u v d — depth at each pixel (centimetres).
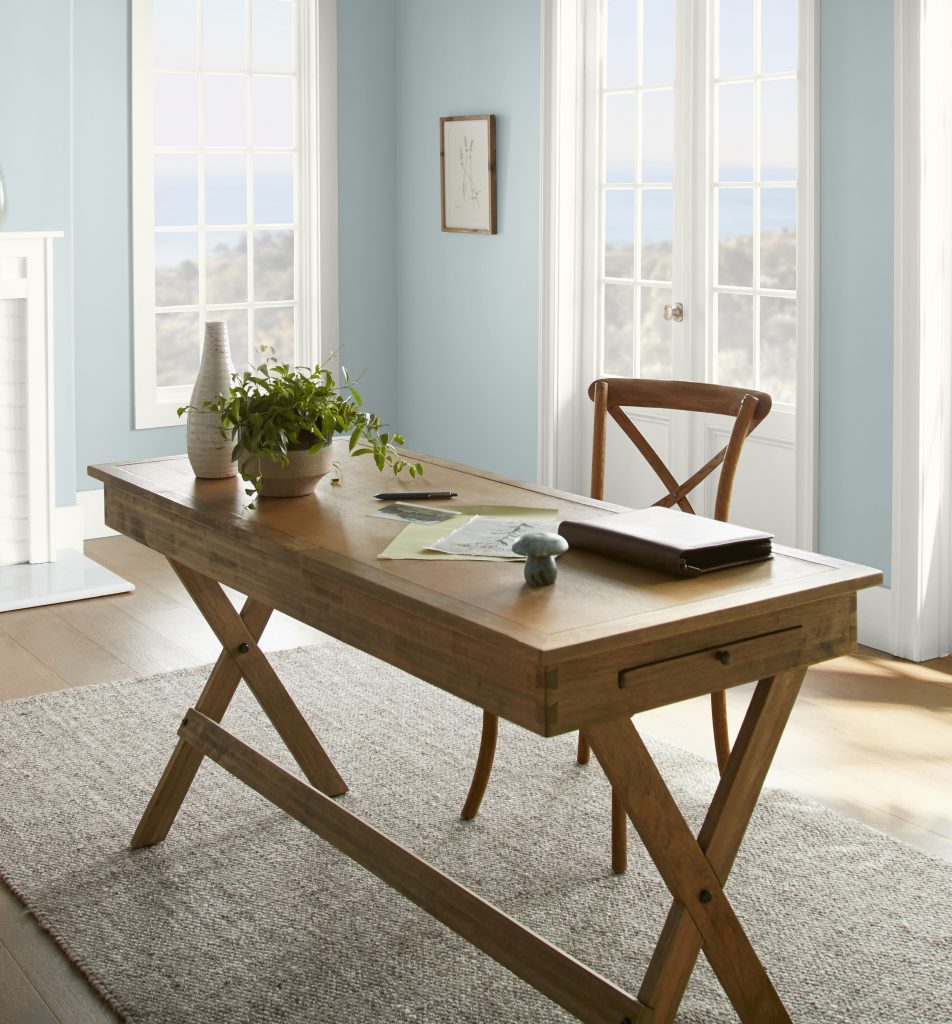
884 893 284
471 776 343
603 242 554
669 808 202
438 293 637
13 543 533
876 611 442
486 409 613
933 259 413
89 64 570
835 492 452
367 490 285
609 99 541
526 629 191
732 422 499
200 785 339
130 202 588
